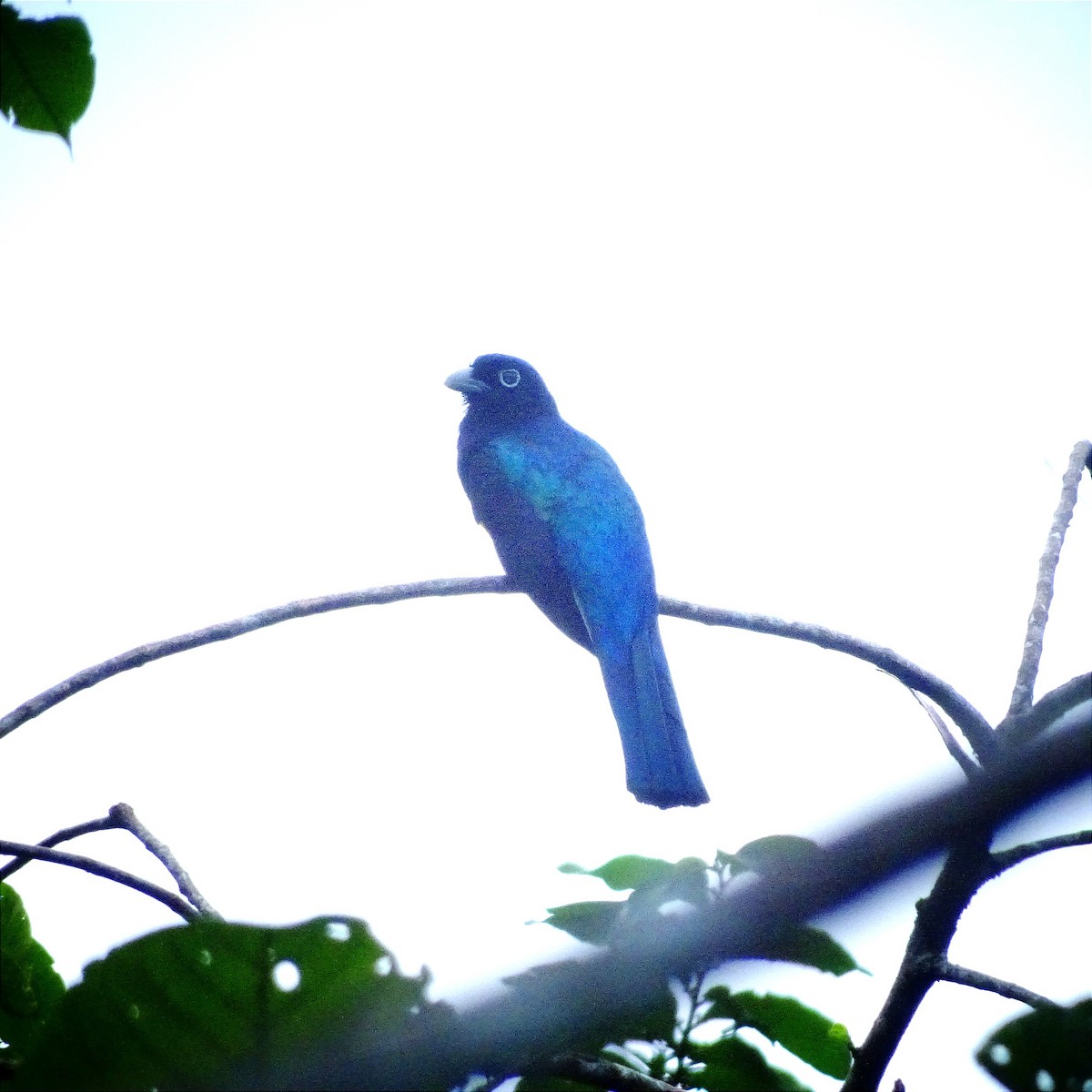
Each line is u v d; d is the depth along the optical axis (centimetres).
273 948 446
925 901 571
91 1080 441
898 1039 545
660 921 443
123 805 648
